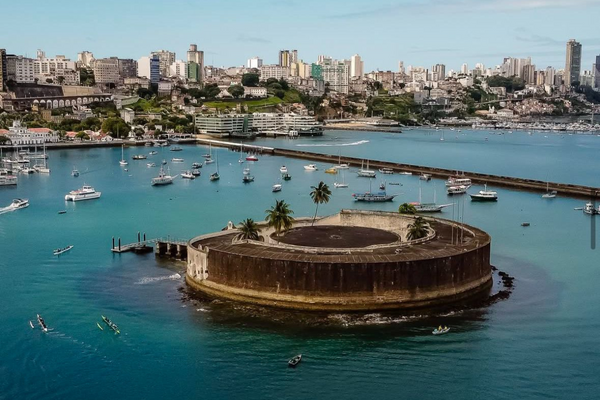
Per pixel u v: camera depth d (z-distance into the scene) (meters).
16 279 180.38
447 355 131.38
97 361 129.38
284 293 154.00
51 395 117.56
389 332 141.12
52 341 138.12
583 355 132.38
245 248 165.62
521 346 135.88
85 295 166.25
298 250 163.50
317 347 134.00
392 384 120.56
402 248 165.88
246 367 126.44
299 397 116.25
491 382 121.62
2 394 117.81
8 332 142.62
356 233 187.12
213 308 154.75
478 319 149.38
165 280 178.38
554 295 167.88
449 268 158.00
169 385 120.44
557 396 117.38
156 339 138.38
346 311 151.12
